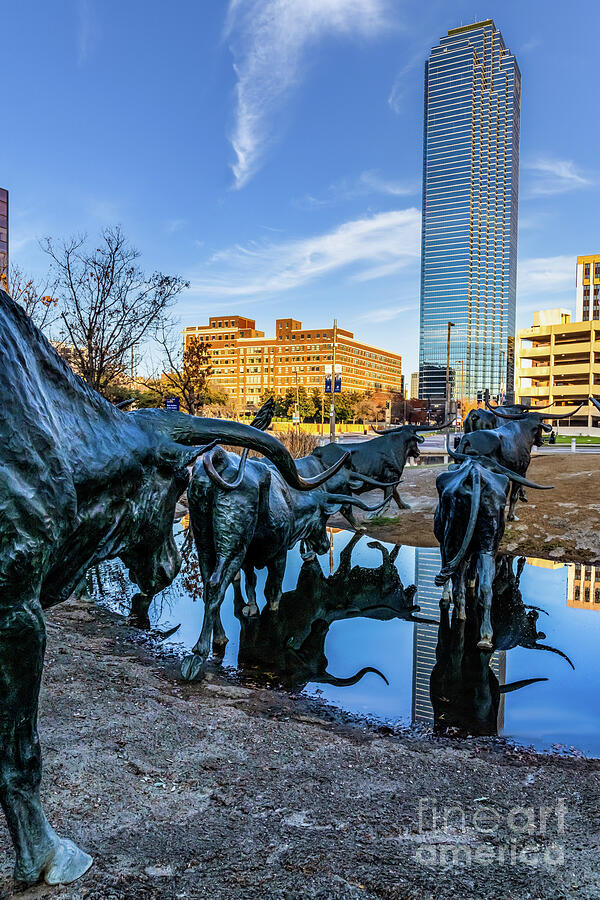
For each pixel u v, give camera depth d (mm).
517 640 7059
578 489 14609
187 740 4223
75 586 2664
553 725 5004
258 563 7434
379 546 11930
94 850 2812
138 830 3049
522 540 12008
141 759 3863
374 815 3340
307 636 7082
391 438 12969
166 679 5656
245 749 4152
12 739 2316
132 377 22281
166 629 7168
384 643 6895
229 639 6934
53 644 6215
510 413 13844
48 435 2246
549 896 2648
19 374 2193
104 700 4762
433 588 9086
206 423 3092
